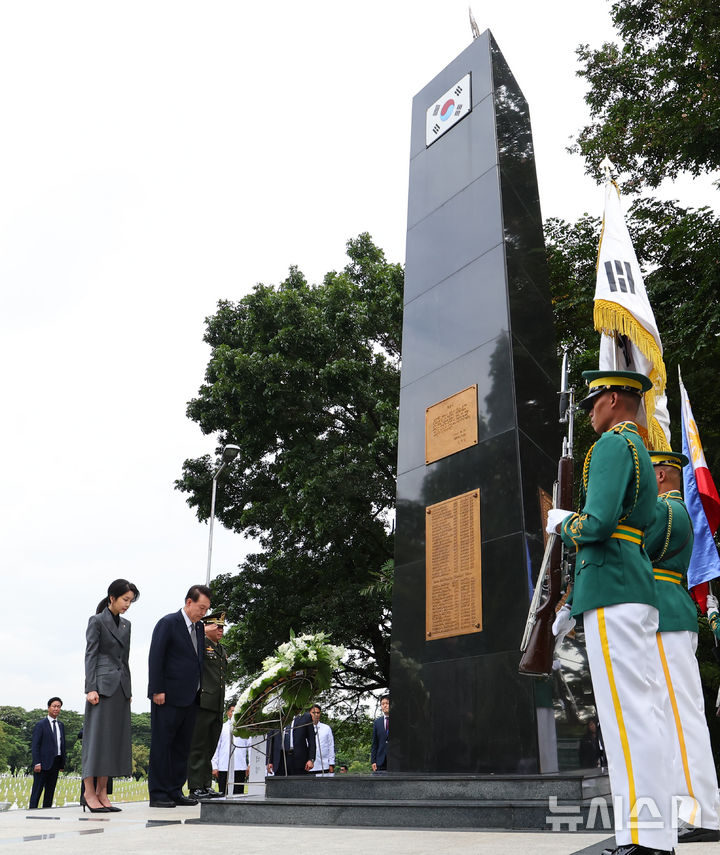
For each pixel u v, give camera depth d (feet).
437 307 27.27
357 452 69.00
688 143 48.80
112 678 23.67
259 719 25.79
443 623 22.86
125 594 24.20
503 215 26.30
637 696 8.99
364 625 67.67
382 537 71.31
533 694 19.88
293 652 24.73
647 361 15.62
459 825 15.76
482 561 22.40
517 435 22.88
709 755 13.69
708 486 26.73
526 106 31.48
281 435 74.90
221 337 78.43
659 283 51.60
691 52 50.88
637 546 9.68
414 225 29.73
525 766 19.43
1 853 11.76
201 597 25.31
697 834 13.15
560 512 10.48
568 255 57.57
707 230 49.73
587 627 9.48
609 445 9.80
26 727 209.26
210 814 19.06
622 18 54.54
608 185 16.83
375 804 16.94
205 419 76.74
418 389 26.84
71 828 17.47
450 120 29.73
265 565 74.54
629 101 55.06
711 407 50.78
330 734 38.55
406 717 22.99
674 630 14.06
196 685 25.41
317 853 11.41
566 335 56.59
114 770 23.25
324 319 74.28
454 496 23.97
